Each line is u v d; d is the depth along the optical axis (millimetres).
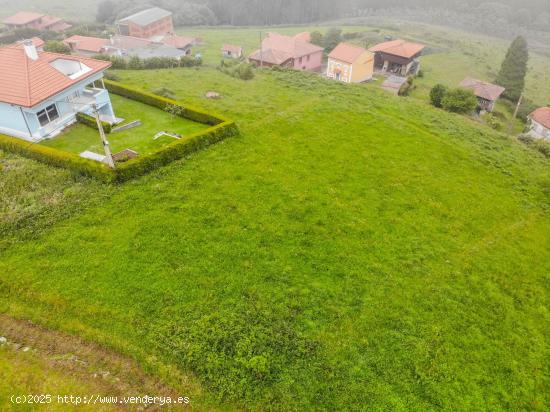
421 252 25469
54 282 19750
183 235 23562
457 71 87625
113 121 34594
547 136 55781
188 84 46531
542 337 21656
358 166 33406
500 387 18781
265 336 18719
